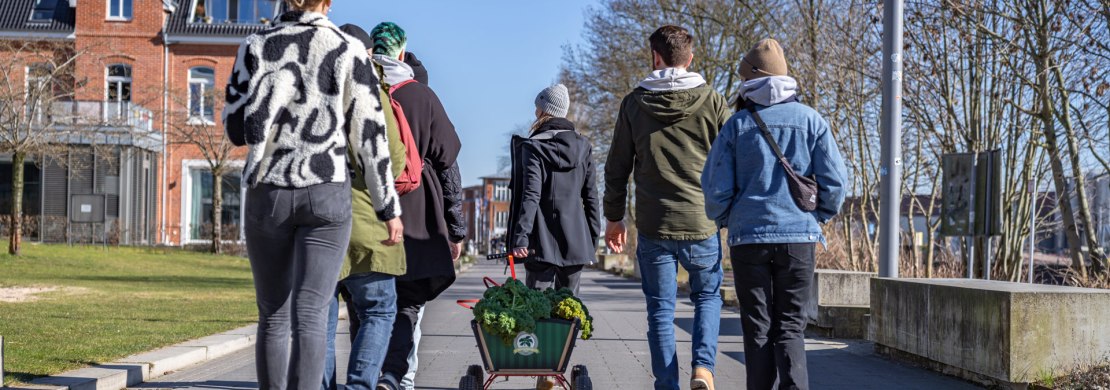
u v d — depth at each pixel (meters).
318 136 3.87
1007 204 15.78
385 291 4.92
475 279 33.38
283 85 3.86
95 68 42.41
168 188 42.91
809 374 7.74
